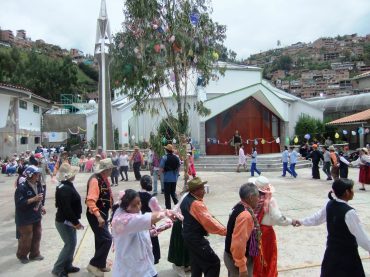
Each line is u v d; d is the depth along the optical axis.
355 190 14.46
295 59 187.00
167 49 12.88
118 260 4.27
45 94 58.06
